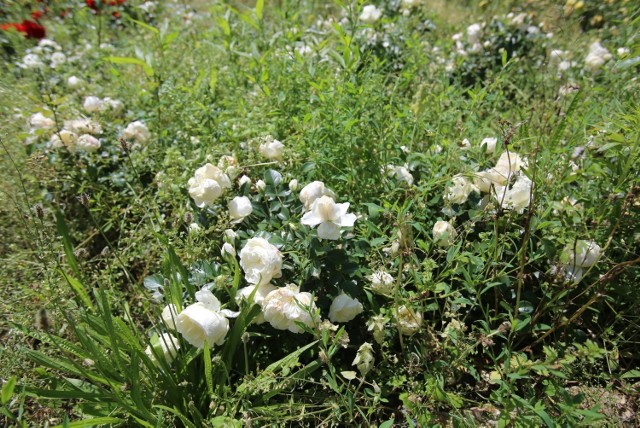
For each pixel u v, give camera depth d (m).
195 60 1.29
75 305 0.63
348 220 0.55
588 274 0.63
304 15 1.57
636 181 0.59
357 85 0.83
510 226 0.64
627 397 0.58
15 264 0.74
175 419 0.55
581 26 1.44
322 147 0.76
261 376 0.54
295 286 0.56
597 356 0.52
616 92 0.86
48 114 0.90
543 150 0.65
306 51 1.12
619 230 0.63
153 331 0.63
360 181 0.73
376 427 0.54
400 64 1.21
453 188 0.65
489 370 0.62
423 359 0.57
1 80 1.07
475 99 0.81
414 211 0.65
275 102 0.90
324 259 0.59
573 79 1.07
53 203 0.86
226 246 0.59
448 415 0.56
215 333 0.51
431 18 1.60
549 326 0.60
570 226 0.63
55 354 0.61
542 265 0.66
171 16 1.91
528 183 0.60
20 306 0.67
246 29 1.29
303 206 0.64
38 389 0.49
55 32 1.57
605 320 0.66
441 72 1.13
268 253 0.54
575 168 0.70
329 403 0.53
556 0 1.41
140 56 0.98
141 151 0.91
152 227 0.74
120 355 0.54
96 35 1.57
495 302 0.62
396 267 0.62
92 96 1.05
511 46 1.36
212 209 0.67
